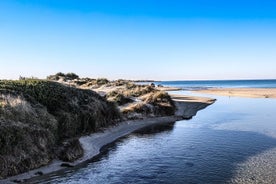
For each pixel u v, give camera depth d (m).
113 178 17.58
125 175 18.09
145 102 42.94
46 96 25.81
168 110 42.69
